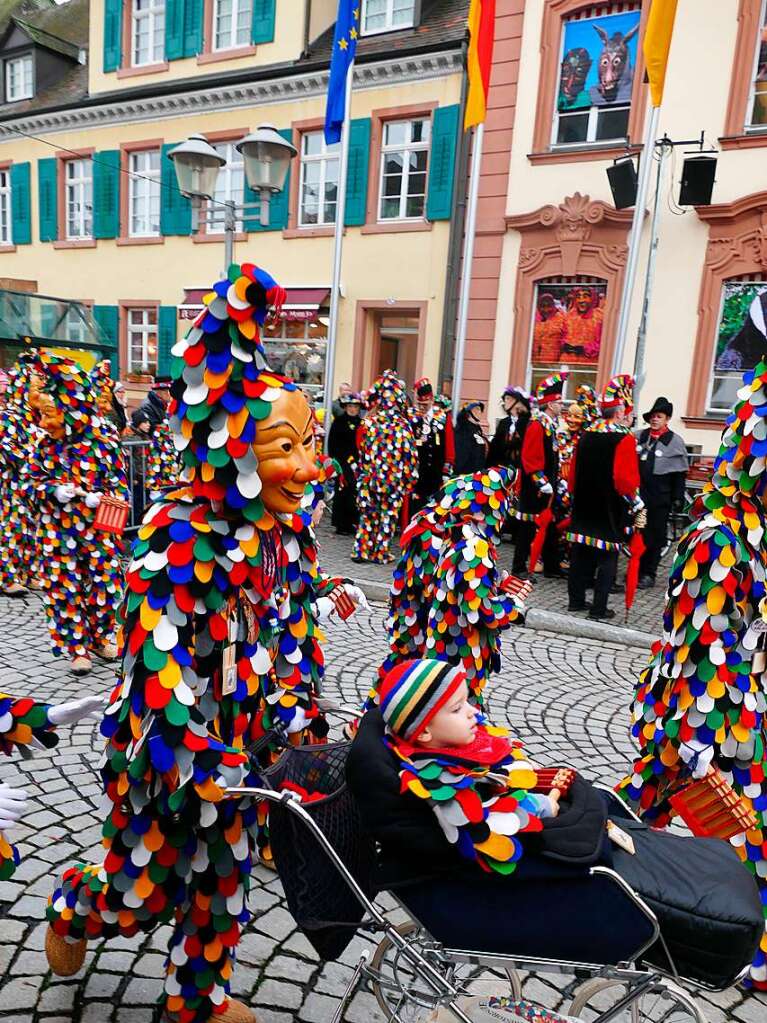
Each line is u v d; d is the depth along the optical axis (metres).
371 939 2.62
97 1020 2.17
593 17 10.70
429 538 3.48
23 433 6.37
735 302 10.15
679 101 10.17
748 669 2.39
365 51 12.95
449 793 1.56
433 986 1.67
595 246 10.82
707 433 10.39
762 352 2.35
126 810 1.90
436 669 1.68
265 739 1.91
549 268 11.27
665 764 2.54
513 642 6.01
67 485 4.59
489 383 12.04
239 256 14.60
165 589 1.74
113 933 2.07
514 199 11.51
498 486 3.37
